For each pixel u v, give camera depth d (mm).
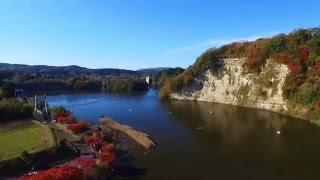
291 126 97875
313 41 117438
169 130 98312
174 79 176125
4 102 113188
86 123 99938
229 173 63719
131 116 123562
